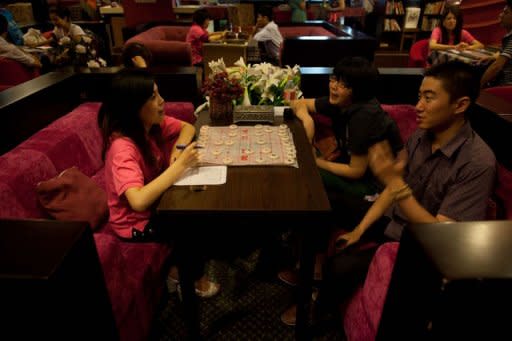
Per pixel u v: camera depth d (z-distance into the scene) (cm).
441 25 408
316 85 245
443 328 57
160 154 167
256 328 165
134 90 138
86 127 209
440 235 63
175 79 248
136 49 258
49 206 156
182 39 557
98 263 82
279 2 738
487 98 182
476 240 62
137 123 145
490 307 56
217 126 182
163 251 164
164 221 122
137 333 143
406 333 67
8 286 63
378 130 158
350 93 165
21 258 66
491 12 493
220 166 145
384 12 667
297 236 188
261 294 183
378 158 151
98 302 84
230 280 191
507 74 312
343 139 185
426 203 141
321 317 160
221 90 180
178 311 175
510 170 149
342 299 144
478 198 124
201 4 729
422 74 233
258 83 195
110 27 663
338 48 413
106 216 172
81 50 378
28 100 190
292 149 157
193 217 120
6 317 67
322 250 172
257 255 207
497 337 59
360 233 144
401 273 68
